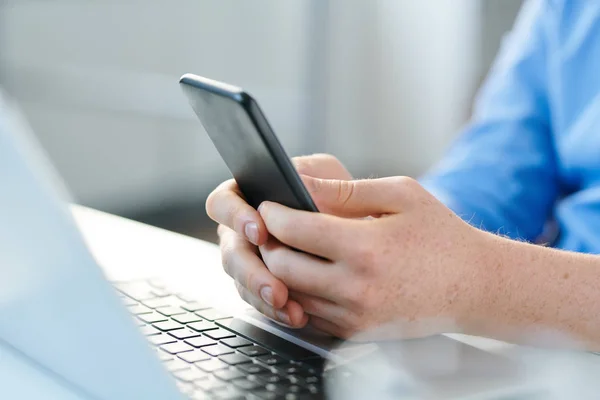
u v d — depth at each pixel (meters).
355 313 0.54
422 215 0.55
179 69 3.22
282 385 0.46
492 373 0.52
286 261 0.55
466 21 2.90
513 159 1.11
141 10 3.13
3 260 0.40
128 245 0.86
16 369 0.43
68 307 0.39
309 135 3.45
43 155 0.38
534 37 1.15
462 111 2.99
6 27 3.11
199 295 0.68
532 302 0.58
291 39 3.37
